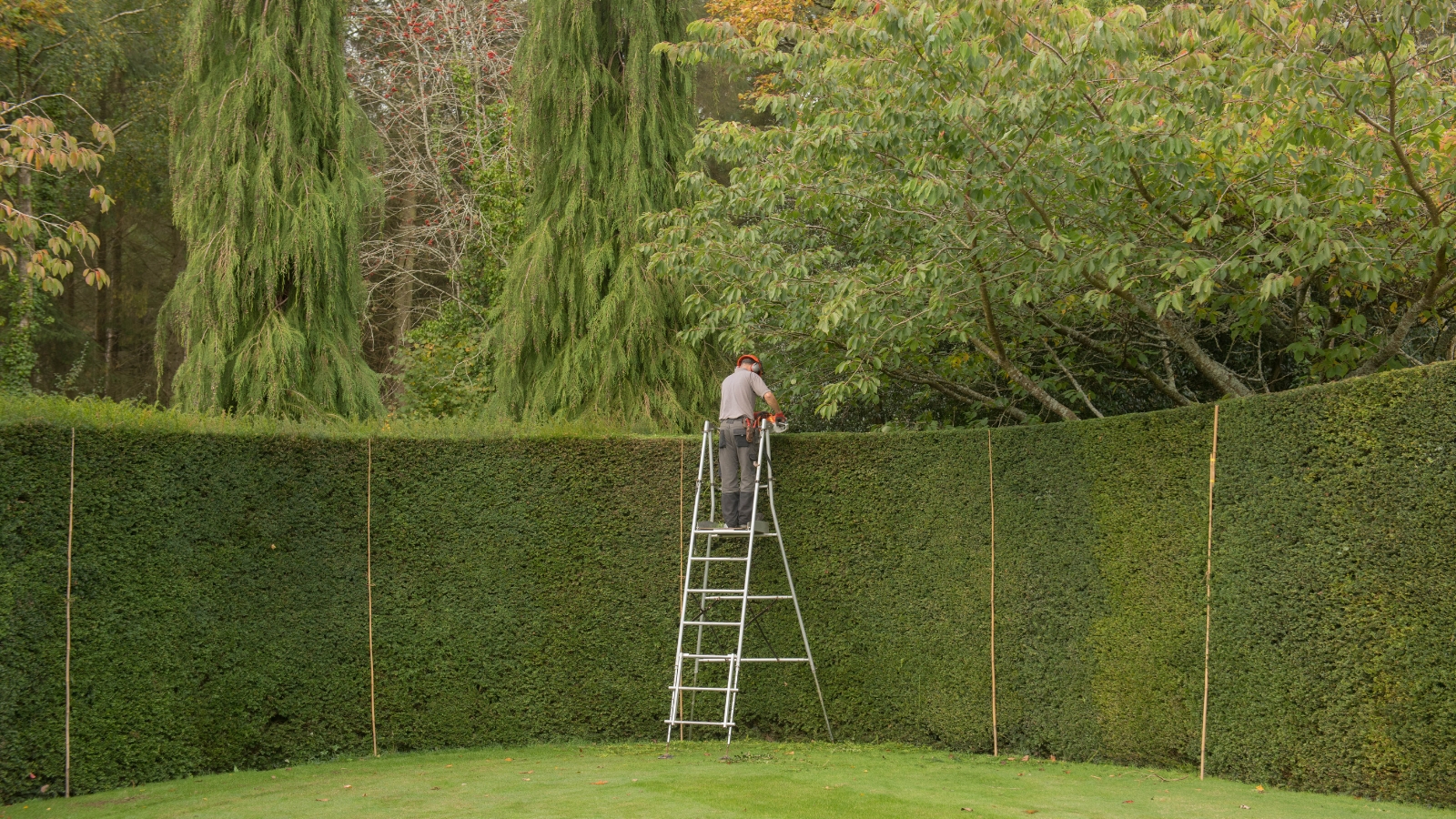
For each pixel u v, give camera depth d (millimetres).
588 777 6934
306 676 7887
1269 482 6434
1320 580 6078
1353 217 7004
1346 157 6582
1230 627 6629
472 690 8445
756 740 8633
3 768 6418
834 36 7711
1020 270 7953
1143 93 6523
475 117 18453
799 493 8797
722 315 9672
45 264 8625
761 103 8352
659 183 12422
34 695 6578
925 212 8367
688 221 10008
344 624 8102
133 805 6367
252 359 11727
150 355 22969
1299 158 7055
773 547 8789
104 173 20078
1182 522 7043
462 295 18391
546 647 8617
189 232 12062
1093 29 6164
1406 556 5664
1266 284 6488
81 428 6945
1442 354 8516
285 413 11539
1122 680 7367
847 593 8625
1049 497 7957
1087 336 10156
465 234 18109
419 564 8430
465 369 15672
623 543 8781
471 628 8500
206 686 7402
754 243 9672
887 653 8484
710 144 9633
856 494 8703
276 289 12117
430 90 19484
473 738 8398
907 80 7086
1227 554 6684
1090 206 7613
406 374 15477
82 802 6484
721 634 8773
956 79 6945
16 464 6598
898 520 8578
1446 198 6668
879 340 9156
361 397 12492
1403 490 5703
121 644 7008
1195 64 6391
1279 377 10375
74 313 22828
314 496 8078
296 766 7699
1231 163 7195
